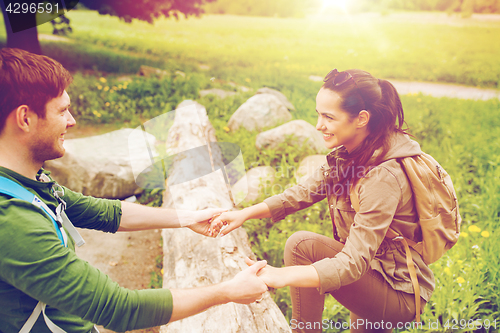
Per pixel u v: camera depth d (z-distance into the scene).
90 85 7.05
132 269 2.83
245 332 1.52
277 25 21.12
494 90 9.29
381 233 1.26
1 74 0.89
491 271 2.26
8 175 0.96
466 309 2.00
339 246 1.55
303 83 8.51
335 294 1.48
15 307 0.96
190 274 2.00
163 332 1.72
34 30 7.95
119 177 3.60
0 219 0.88
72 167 3.55
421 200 1.30
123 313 0.95
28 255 0.88
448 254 2.45
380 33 17.67
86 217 1.32
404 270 1.38
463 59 12.46
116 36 15.75
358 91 1.27
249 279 1.17
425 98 7.34
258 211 1.67
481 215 3.07
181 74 8.45
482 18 19.70
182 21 21.34
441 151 4.49
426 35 16.64
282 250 2.53
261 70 10.51
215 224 1.63
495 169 3.95
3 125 0.94
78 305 0.91
